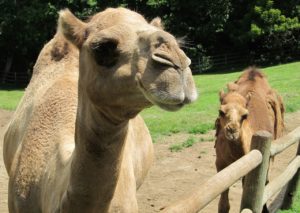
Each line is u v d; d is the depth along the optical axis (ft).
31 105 14.37
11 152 14.85
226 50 118.42
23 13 98.02
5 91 88.63
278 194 23.39
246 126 20.48
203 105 46.03
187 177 26.37
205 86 66.69
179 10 111.96
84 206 9.07
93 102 8.57
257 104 23.08
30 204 12.25
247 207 15.60
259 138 15.12
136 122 15.43
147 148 15.56
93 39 8.38
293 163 20.56
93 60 8.45
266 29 106.63
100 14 9.30
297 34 114.11
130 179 10.34
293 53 115.14
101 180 8.89
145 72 7.47
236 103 20.10
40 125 12.94
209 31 111.75
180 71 7.25
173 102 7.11
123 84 8.03
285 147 17.61
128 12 8.95
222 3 109.29
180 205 10.47
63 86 13.70
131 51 7.97
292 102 43.27
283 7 109.60
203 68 113.09
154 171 27.27
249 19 108.68
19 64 112.47
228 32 113.60
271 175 26.18
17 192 12.60
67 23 9.35
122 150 9.00
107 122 8.59
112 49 8.14
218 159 21.53
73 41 9.31
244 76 25.70
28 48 106.22
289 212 21.77
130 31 8.19
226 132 19.52
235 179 13.07
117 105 8.30
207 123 36.83
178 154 30.25
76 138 9.15
